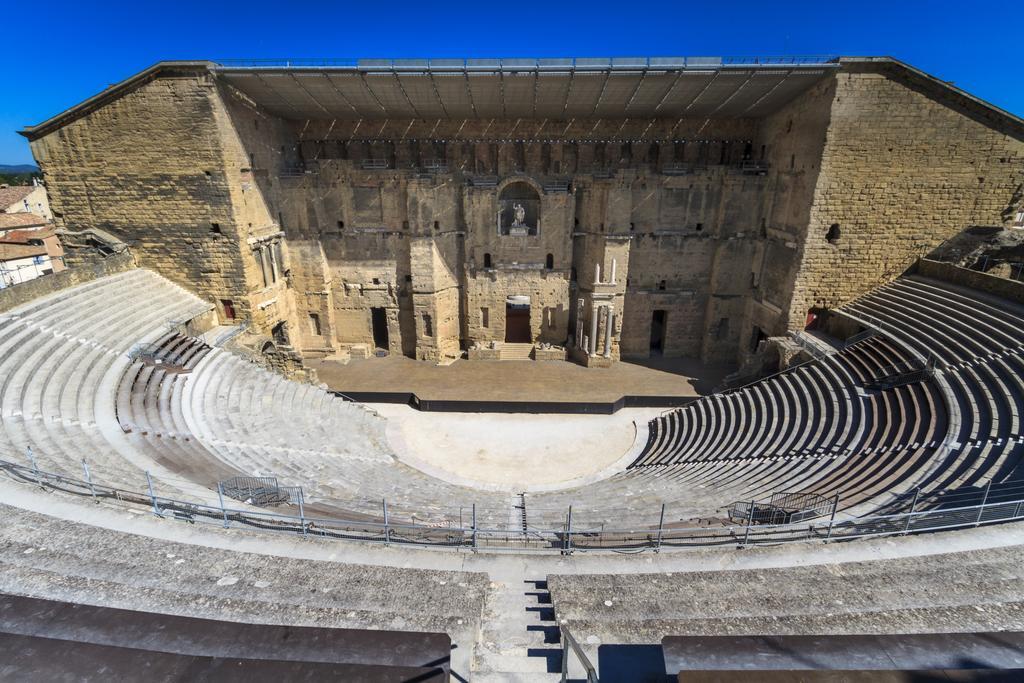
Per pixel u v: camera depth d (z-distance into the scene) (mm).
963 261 31156
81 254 33125
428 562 13062
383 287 41031
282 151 38219
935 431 20781
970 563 12469
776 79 30094
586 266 40250
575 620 10008
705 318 41469
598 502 21281
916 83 28688
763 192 37344
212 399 26688
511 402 34750
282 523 14703
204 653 5504
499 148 39281
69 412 20484
